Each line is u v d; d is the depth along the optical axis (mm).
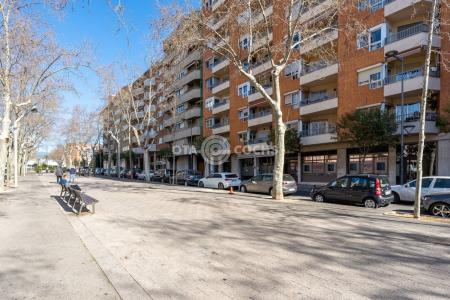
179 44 15773
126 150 76312
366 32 18047
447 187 14234
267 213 11172
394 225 8984
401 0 22797
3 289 4512
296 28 16094
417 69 22609
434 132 21312
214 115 44688
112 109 50438
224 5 15797
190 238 7398
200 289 4465
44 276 5016
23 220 9875
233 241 7113
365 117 21188
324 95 30312
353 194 14117
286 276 4941
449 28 20672
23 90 22391
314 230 8273
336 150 28547
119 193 19266
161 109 43281
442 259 5805
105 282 4770
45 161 117000
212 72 43719
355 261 5676
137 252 6262
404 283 4652
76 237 7598
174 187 25375
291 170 33375
